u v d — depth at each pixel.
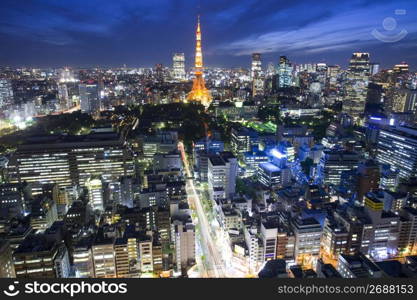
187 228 183.62
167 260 187.12
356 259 156.00
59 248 167.88
